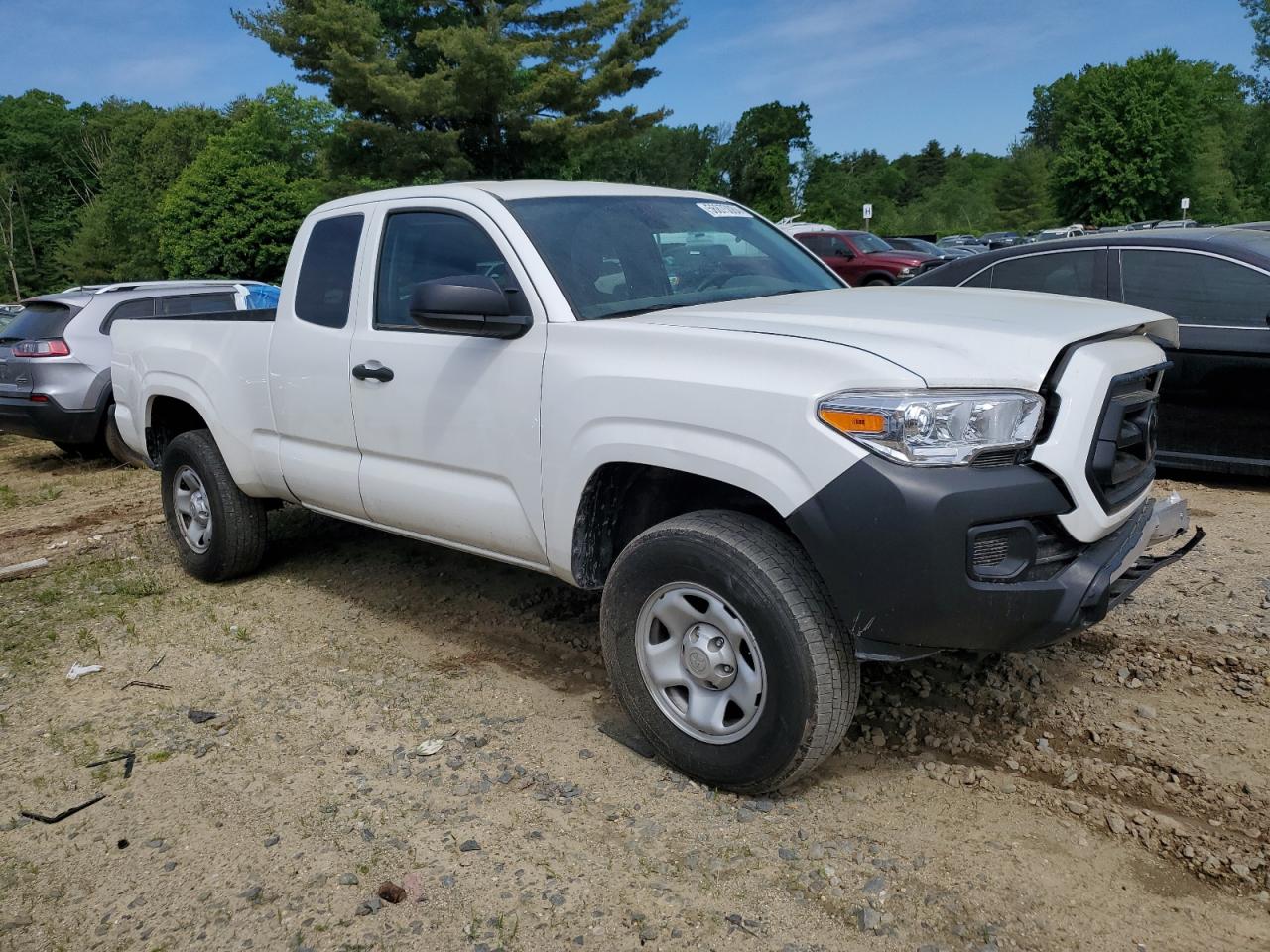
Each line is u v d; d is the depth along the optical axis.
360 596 5.02
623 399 3.08
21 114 79.38
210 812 3.10
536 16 31.83
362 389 4.06
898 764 3.22
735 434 2.83
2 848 2.97
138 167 59.44
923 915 2.50
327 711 3.76
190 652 4.41
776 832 2.86
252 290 11.02
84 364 9.28
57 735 3.66
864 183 97.38
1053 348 2.74
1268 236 6.28
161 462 5.71
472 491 3.68
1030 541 2.68
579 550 3.36
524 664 4.11
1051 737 3.32
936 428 2.58
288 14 27.66
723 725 3.00
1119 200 60.03
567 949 2.43
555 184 4.02
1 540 6.69
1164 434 6.21
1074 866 2.67
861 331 2.87
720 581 2.88
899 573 2.60
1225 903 2.51
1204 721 3.35
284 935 2.53
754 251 4.18
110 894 2.73
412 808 3.06
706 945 2.42
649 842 2.84
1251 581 4.50
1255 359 5.81
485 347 3.56
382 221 4.13
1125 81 59.00
